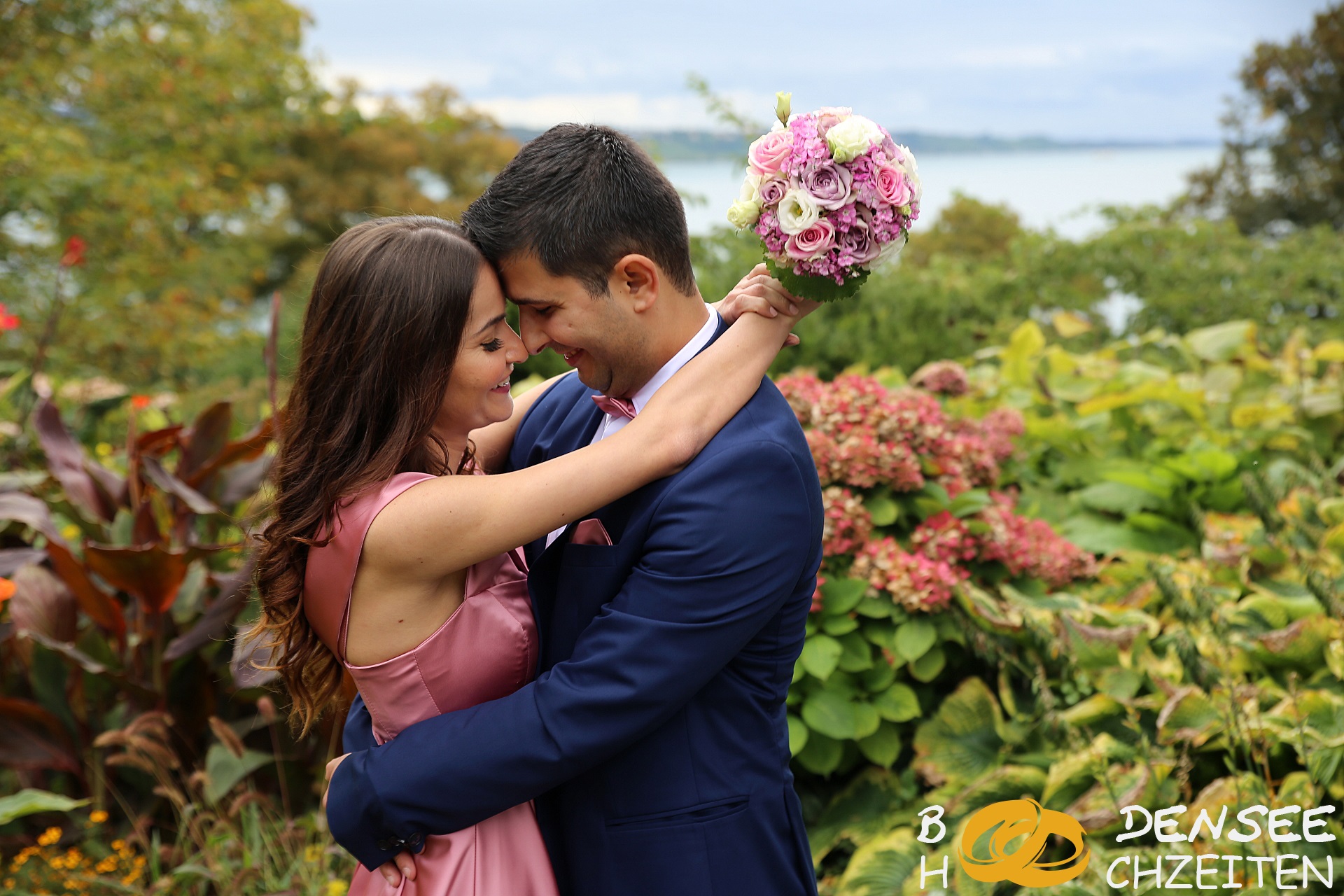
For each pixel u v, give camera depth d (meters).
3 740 2.73
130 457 2.84
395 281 1.32
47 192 8.48
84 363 9.54
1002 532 2.77
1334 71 18.66
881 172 1.33
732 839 1.43
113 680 2.67
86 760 2.79
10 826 2.80
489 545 1.32
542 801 1.54
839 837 2.49
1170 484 3.22
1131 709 2.24
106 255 9.65
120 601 2.98
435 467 1.45
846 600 2.54
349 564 1.36
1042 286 5.77
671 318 1.45
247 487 2.99
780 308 1.46
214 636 2.65
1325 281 5.89
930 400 2.97
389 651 1.41
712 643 1.33
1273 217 19.31
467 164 23.03
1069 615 2.58
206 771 2.70
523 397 1.88
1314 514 2.97
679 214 1.44
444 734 1.35
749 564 1.32
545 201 1.34
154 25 11.23
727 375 1.40
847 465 2.71
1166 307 5.70
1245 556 2.85
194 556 2.58
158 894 2.36
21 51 9.98
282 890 2.28
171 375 10.24
